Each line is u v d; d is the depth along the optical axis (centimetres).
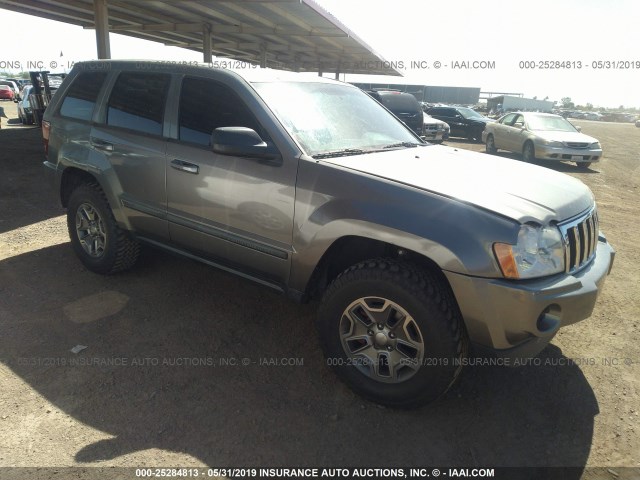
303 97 344
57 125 434
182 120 345
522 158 1395
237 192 309
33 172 867
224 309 382
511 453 244
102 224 410
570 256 260
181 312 374
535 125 1395
